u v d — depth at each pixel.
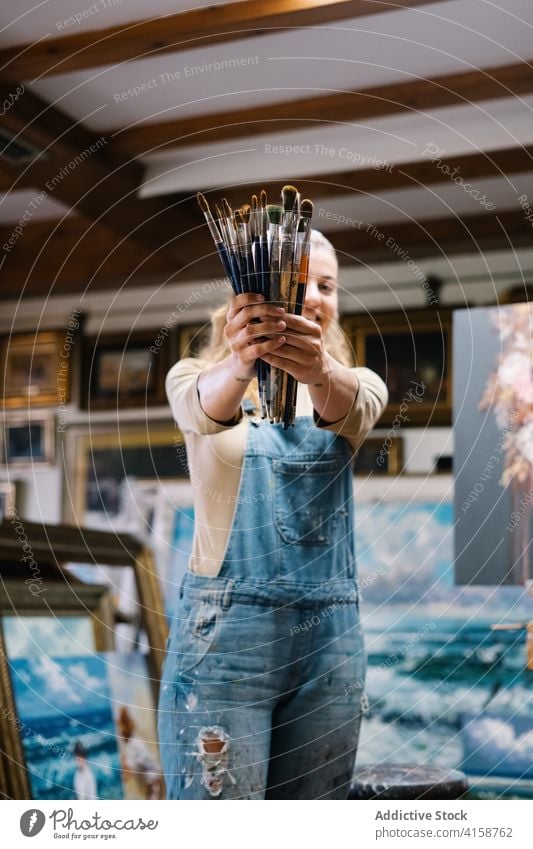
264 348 1.60
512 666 4.25
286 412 1.71
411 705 4.33
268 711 1.71
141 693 3.82
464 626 4.38
